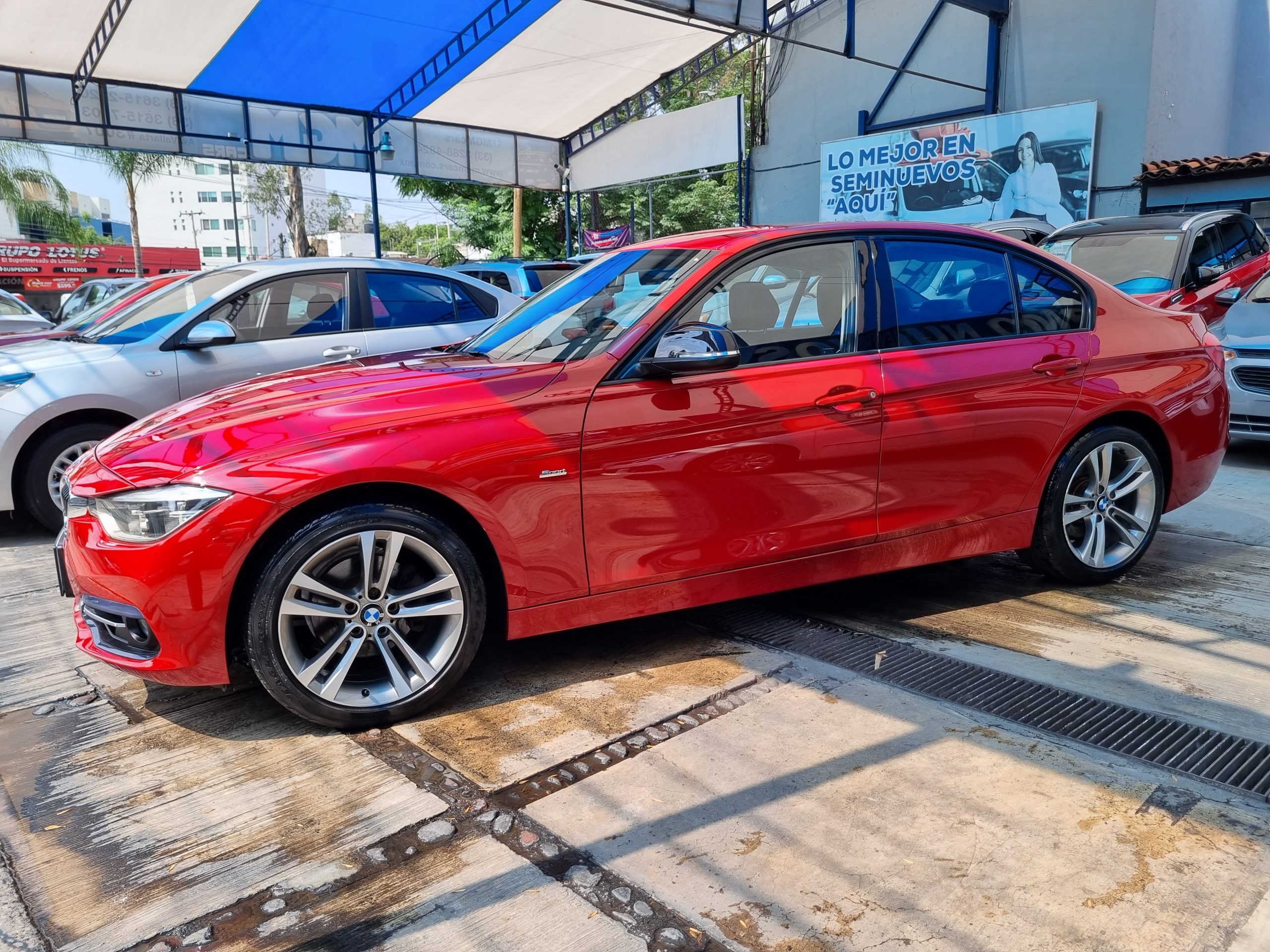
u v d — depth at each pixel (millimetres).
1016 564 4582
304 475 2725
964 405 3615
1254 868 2152
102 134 14367
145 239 92062
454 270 6879
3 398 5266
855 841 2289
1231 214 9188
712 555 3271
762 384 3281
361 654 2957
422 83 15273
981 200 14172
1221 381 4355
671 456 3143
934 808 2424
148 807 2549
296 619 2838
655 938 1969
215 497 2686
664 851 2271
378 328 6277
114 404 5457
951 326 3678
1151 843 2254
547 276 10352
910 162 15008
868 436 3443
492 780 2627
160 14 11930
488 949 1949
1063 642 3551
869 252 3592
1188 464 4242
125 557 2717
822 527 3434
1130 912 2006
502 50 14383
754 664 3391
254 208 89875
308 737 2922
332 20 12562
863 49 15898
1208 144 14156
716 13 10719
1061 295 3969
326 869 2238
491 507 2924
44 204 43250
